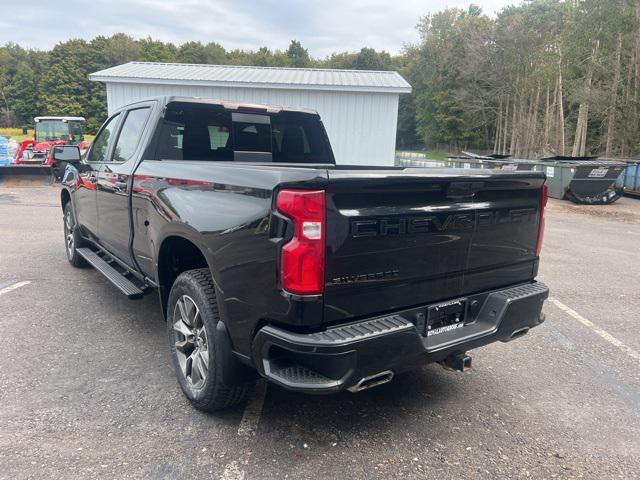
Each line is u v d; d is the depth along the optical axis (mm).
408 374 3719
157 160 3809
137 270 4094
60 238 8242
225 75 17359
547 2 46188
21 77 92312
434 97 65188
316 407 3170
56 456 2562
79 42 94688
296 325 2283
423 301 2732
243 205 2496
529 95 48188
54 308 4832
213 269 2678
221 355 2678
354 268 2375
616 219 12922
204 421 2945
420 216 2582
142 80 15883
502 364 3949
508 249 3154
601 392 3518
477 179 2787
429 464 2627
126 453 2611
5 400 3094
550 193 16703
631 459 2742
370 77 18375
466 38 56062
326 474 2508
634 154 27391
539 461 2695
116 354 3830
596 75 30891
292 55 131875
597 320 5031
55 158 5211
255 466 2547
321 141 4922
